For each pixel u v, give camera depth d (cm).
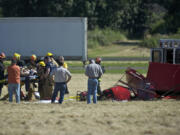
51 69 5900
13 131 3425
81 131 3406
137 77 6072
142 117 4072
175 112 4412
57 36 12662
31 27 12700
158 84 6109
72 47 12662
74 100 6044
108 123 3766
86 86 8188
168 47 7369
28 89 5981
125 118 4016
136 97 6038
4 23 12762
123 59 16075
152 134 3328
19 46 12794
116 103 5344
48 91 5959
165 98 6038
